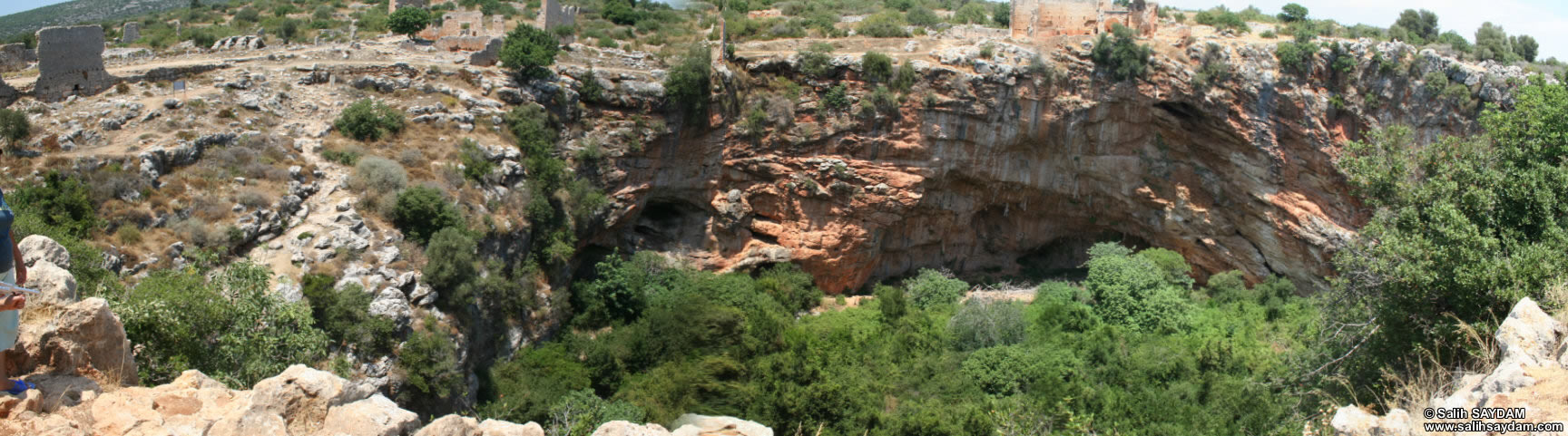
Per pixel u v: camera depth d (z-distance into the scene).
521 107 41.34
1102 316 46.44
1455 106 52.78
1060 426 31.97
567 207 40.91
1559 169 22.30
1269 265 54.94
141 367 15.30
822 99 48.94
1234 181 54.06
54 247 14.52
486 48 43.88
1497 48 59.84
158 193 29.38
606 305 42.00
